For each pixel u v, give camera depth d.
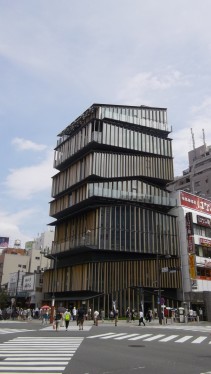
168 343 16.52
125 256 47.06
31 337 19.22
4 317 44.62
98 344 15.75
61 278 51.12
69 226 54.44
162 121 61.00
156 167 56.16
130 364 10.27
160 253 49.38
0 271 93.94
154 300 46.59
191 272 49.91
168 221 52.44
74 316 40.50
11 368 9.61
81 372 9.00
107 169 51.56
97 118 54.44
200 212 57.75
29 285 66.50
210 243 56.94
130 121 57.62
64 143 61.97
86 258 46.41
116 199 49.66
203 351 13.48
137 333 22.73
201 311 44.88
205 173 81.06
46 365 10.09
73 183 54.97
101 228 46.28
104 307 43.25
